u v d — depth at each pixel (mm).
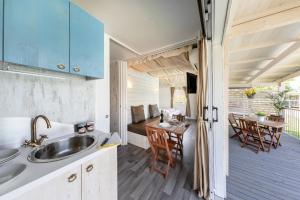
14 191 616
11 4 838
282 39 2150
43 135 1207
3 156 958
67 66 1156
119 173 2080
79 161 916
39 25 969
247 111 6902
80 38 1271
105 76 2211
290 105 4965
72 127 1515
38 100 1247
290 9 1515
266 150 3029
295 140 3711
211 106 1569
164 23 1843
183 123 2783
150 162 2432
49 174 749
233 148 3154
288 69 4215
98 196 1092
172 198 1584
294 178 1977
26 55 903
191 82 3660
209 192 1555
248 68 4398
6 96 1058
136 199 1562
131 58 3320
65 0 1141
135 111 4008
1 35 797
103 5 1485
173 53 2697
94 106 1839
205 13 1031
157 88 5770
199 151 1653
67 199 858
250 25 1732
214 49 1556
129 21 1799
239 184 1841
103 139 1308
